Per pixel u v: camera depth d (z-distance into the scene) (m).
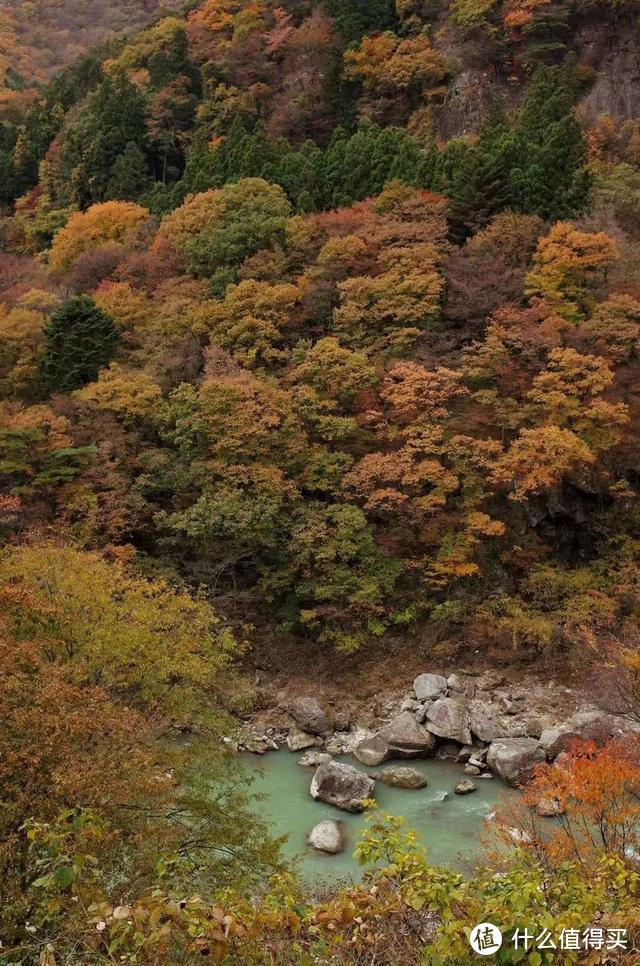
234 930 6.05
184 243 41.59
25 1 111.81
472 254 37.09
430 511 29.97
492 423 31.27
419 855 6.98
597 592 29.70
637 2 53.75
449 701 25.42
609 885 7.53
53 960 6.55
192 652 18.48
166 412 32.38
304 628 31.48
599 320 32.78
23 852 8.30
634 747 15.45
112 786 9.40
